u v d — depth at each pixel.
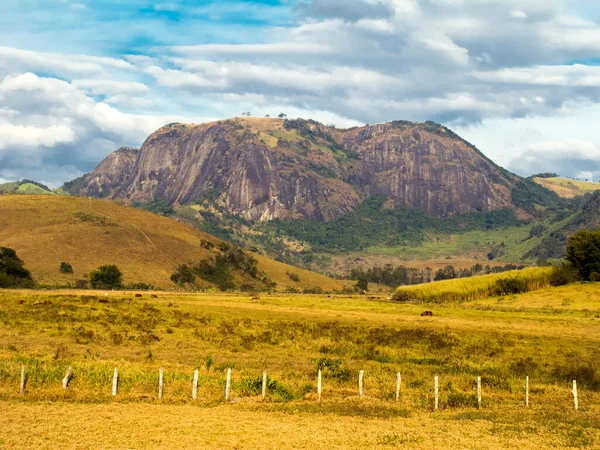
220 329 58.62
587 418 29.45
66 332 51.19
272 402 31.02
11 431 23.67
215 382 33.75
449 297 117.56
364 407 30.56
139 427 24.81
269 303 101.69
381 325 67.75
